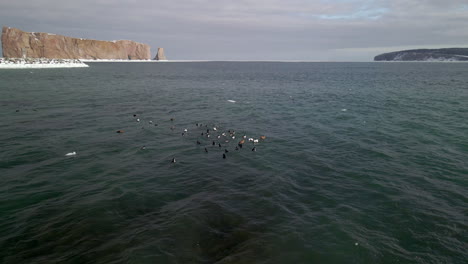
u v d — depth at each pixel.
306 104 35.97
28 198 11.62
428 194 12.52
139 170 14.88
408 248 9.00
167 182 13.52
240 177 14.20
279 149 18.50
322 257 8.52
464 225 10.22
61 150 17.53
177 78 79.25
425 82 66.81
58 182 13.19
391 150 18.25
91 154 17.00
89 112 28.97
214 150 18.19
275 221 10.36
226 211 10.98
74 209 10.84
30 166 14.93
